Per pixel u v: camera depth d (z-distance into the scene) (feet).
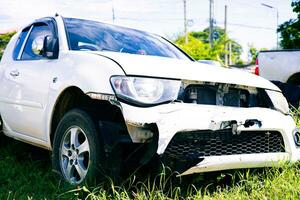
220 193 9.89
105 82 9.38
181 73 9.58
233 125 9.49
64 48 11.79
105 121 9.52
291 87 17.78
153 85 9.12
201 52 108.17
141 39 14.12
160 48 14.12
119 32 13.97
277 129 10.38
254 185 10.13
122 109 8.90
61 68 11.14
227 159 9.38
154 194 9.30
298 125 14.84
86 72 10.05
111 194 9.45
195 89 9.65
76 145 10.25
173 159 8.80
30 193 10.27
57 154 10.72
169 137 8.71
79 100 11.14
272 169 10.72
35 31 14.02
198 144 9.20
